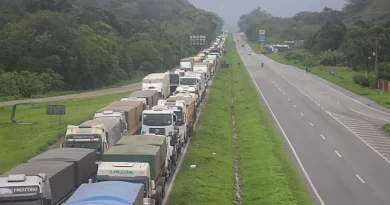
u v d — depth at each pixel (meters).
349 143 47.84
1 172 34.44
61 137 47.34
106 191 19.72
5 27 94.44
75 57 91.00
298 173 36.53
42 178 21.52
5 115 60.47
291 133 52.66
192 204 28.59
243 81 110.19
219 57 163.50
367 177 35.72
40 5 132.00
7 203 20.72
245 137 50.75
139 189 20.97
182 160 39.97
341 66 143.00
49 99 76.44
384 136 51.66
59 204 23.30
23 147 42.53
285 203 28.75
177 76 75.44
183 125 44.66
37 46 89.06
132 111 44.16
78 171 25.84
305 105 74.06
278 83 105.62
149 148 28.66
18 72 85.69
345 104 75.81
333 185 33.62
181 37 173.25
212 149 44.78
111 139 34.78
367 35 128.38
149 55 128.38
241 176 37.25
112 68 104.62
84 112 60.97
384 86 91.81
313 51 177.88
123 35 144.62
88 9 142.50
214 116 64.00
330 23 176.00
